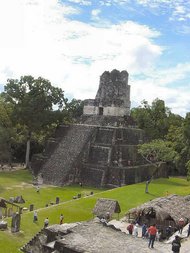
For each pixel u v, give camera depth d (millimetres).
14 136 69750
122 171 60000
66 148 64438
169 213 33000
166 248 22844
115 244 21359
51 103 70062
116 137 63031
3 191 49781
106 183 60062
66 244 20797
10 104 69188
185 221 33562
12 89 69500
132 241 22344
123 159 62219
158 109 85312
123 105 70938
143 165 65688
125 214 36125
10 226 33531
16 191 50438
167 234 31781
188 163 53719
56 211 39438
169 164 78000
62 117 71562
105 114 70438
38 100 68250
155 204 33969
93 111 72250
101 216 34375
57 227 26469
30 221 35562
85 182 60906
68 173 59375
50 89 69938
